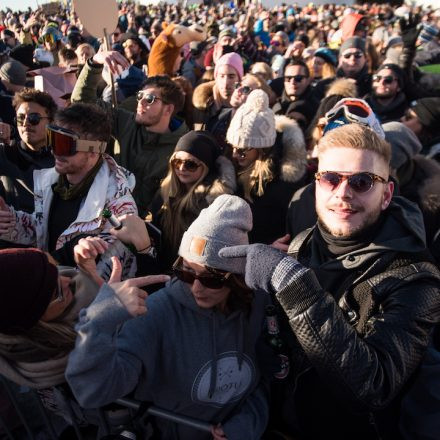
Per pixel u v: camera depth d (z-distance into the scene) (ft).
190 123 14.93
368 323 4.28
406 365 3.92
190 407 5.00
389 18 60.03
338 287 4.72
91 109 7.28
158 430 5.32
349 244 4.73
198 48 26.53
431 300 4.18
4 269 3.99
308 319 3.73
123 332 4.68
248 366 5.05
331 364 3.72
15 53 23.38
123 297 4.10
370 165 4.48
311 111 15.03
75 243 6.83
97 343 3.92
